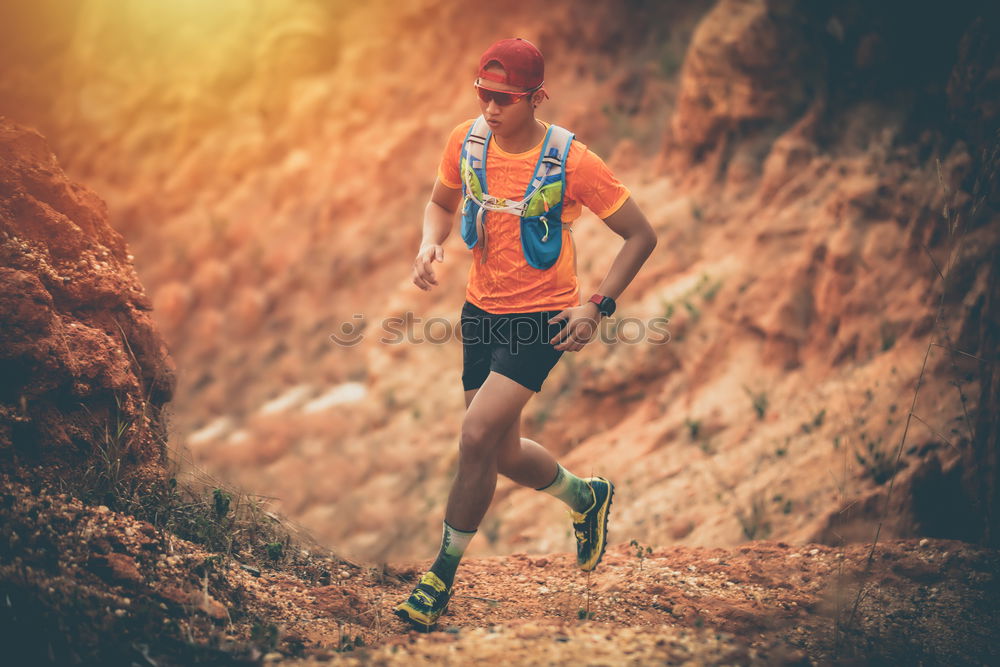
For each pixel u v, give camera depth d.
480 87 10.58
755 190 28.62
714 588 12.78
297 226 45.34
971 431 15.00
